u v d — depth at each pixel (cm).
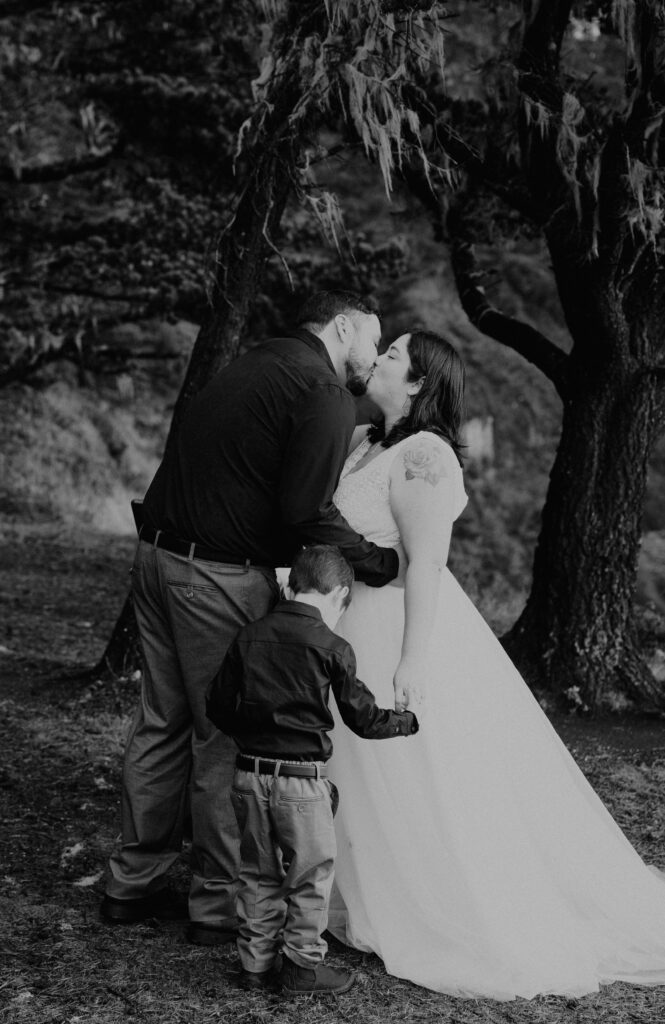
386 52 469
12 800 428
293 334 311
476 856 299
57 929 317
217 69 886
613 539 559
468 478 2142
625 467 557
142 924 323
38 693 589
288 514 289
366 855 307
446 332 2150
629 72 489
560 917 304
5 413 1702
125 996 278
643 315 553
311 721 275
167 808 324
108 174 1064
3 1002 273
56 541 1268
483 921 292
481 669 319
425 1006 277
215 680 284
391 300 2103
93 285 1050
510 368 2230
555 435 2231
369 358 318
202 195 960
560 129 502
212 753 307
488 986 283
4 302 1110
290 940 280
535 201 564
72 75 933
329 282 1069
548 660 564
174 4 850
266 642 277
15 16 967
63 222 1079
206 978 288
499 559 2075
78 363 1226
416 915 300
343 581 281
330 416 287
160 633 317
